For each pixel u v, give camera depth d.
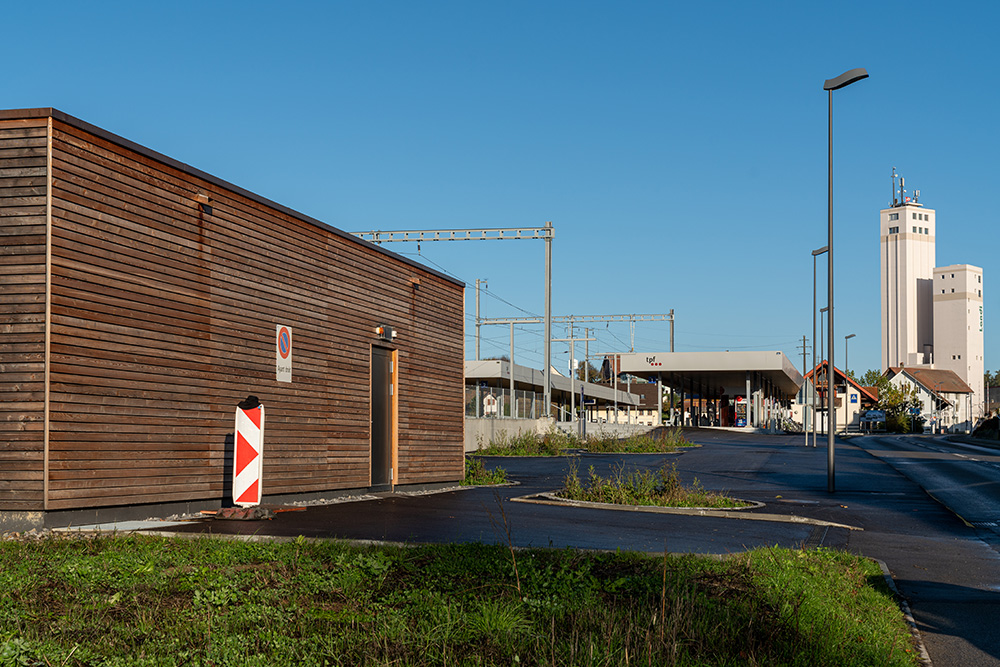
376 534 11.80
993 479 27.44
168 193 13.45
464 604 6.86
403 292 20.70
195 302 13.93
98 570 7.81
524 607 6.86
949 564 11.48
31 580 7.34
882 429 105.19
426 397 21.75
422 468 21.39
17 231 11.43
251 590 7.22
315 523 13.01
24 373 11.32
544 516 15.13
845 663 6.12
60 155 11.55
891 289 187.38
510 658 5.66
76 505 11.63
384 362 19.92
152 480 12.95
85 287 11.87
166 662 5.27
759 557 9.88
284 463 16.12
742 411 104.56
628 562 9.16
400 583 7.82
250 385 15.19
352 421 18.39
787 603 7.34
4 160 11.52
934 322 178.88
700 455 41.56
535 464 34.25
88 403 11.87
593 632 6.16
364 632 6.09
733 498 20.41
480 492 20.64
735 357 76.25
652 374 82.25
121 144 12.55
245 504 13.84
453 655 5.64
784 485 25.39
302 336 16.73
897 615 7.96
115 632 5.90
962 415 148.12
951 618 8.18
